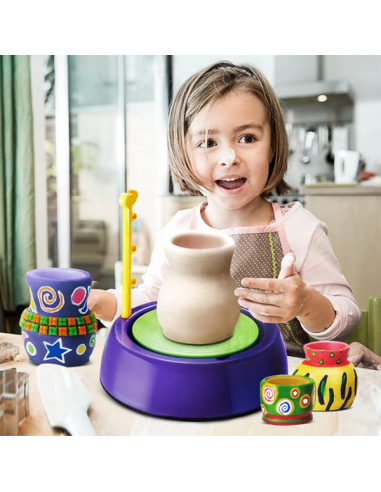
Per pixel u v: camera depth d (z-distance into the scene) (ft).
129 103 10.14
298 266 2.89
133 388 1.64
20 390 1.57
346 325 2.41
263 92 2.53
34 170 7.93
